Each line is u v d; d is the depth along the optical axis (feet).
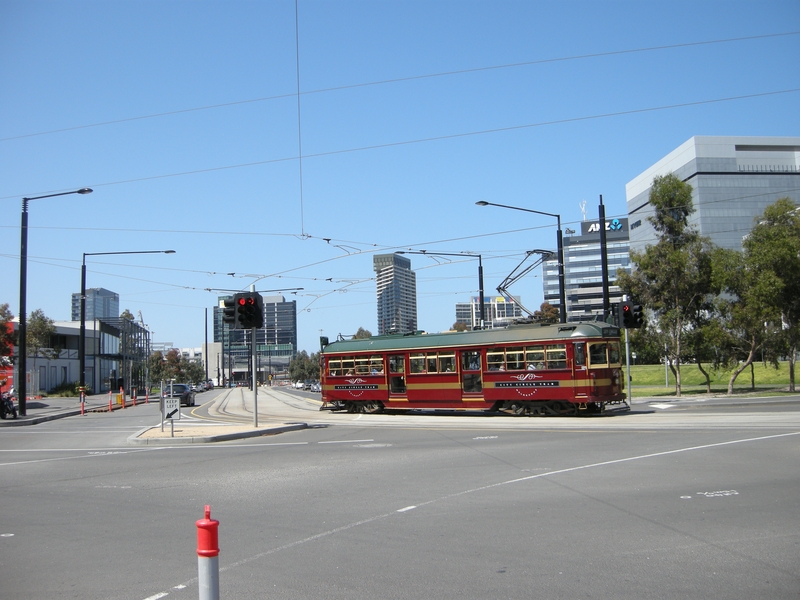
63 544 28.04
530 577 22.34
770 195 398.62
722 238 393.29
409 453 53.98
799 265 128.77
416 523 30.25
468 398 94.27
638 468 42.96
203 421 98.43
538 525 29.25
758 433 60.08
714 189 396.78
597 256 456.86
